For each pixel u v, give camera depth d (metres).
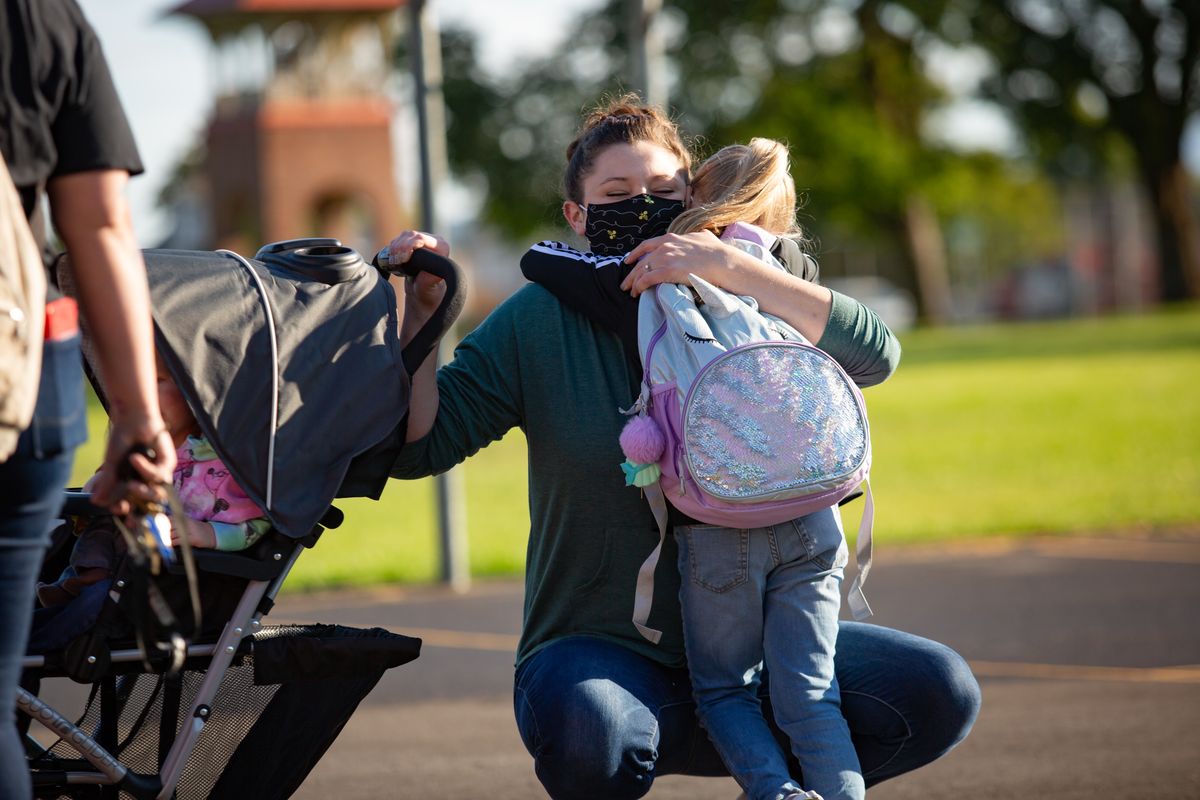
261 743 10.53
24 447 8.27
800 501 10.62
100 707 10.70
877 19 175.12
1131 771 17.14
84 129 8.44
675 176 12.26
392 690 22.73
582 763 10.52
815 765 10.65
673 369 10.92
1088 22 170.88
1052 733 19.14
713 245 11.33
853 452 10.70
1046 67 170.12
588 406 11.51
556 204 13.30
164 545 9.79
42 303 8.20
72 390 8.62
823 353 10.98
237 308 10.13
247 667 10.45
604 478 11.45
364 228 148.75
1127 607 27.70
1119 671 22.78
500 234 197.00
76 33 8.41
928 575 31.73
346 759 18.64
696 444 10.59
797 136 171.00
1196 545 34.59
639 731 10.73
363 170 122.62
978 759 17.94
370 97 124.62
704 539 10.98
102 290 8.51
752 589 10.94
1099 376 84.19
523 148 179.00
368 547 37.84
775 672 10.90
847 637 11.73
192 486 10.23
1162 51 172.75
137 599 8.95
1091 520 38.12
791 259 11.96
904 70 180.75
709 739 11.54
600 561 11.51
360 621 28.16
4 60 8.15
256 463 9.97
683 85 173.38
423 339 10.94
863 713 11.38
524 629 12.03
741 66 173.50
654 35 31.41
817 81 174.75
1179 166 176.62
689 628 11.16
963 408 70.56
